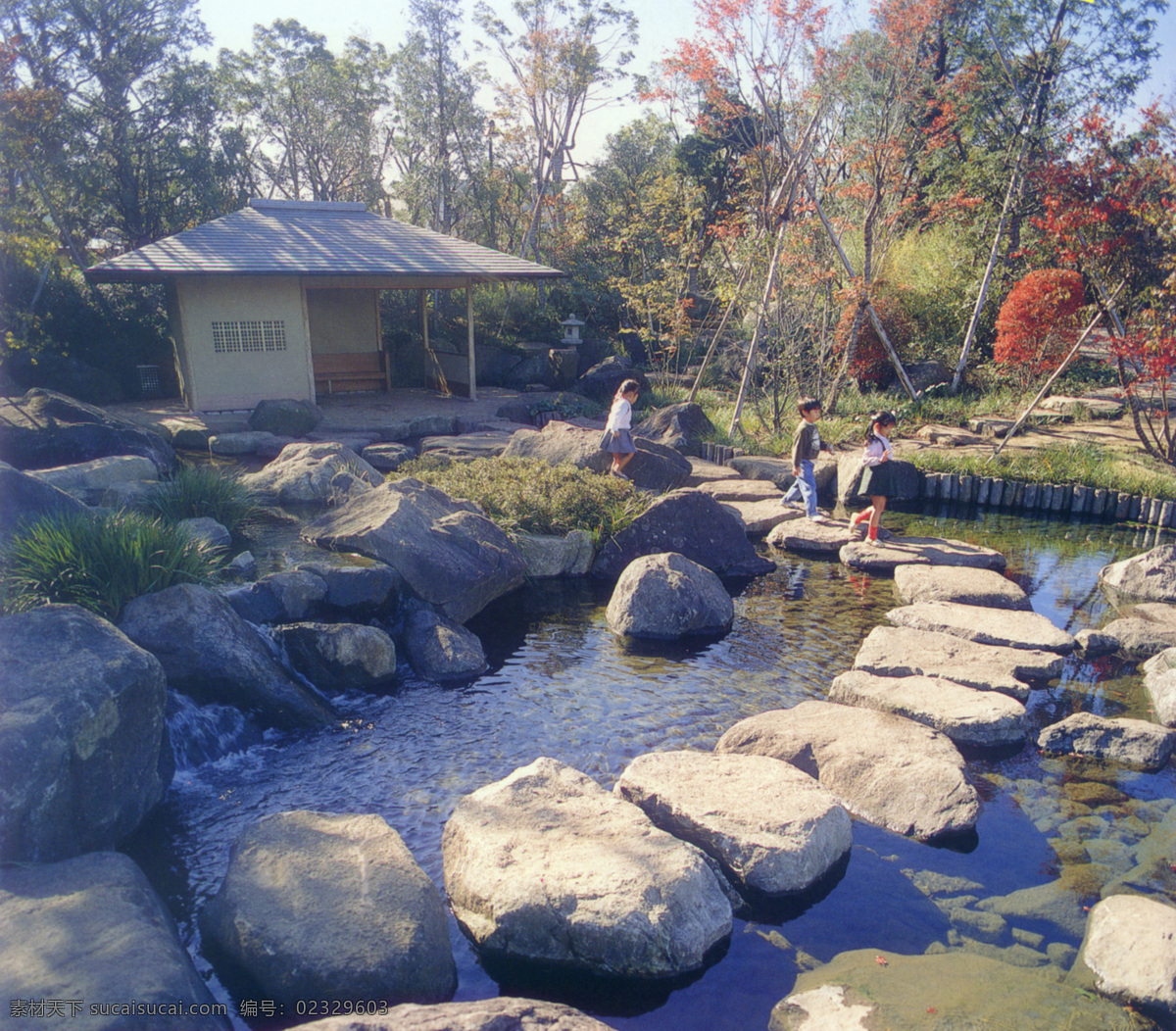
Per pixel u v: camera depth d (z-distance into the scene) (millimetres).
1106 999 3498
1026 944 3898
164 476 12273
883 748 5324
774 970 3721
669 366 23906
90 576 5867
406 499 8555
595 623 8031
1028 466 13219
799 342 16891
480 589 8188
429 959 3502
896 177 17641
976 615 7855
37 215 24781
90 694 4406
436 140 37219
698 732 5898
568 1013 3084
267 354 18109
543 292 30844
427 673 6844
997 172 19359
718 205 26094
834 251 18125
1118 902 3920
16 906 3391
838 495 13125
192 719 5520
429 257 19453
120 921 3338
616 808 4465
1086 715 5852
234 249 17875
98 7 27703
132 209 29047
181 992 3025
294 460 11688
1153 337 12289
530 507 10016
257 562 8047
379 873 3844
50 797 4117
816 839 4371
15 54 21625
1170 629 7547
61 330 22828
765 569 9688
